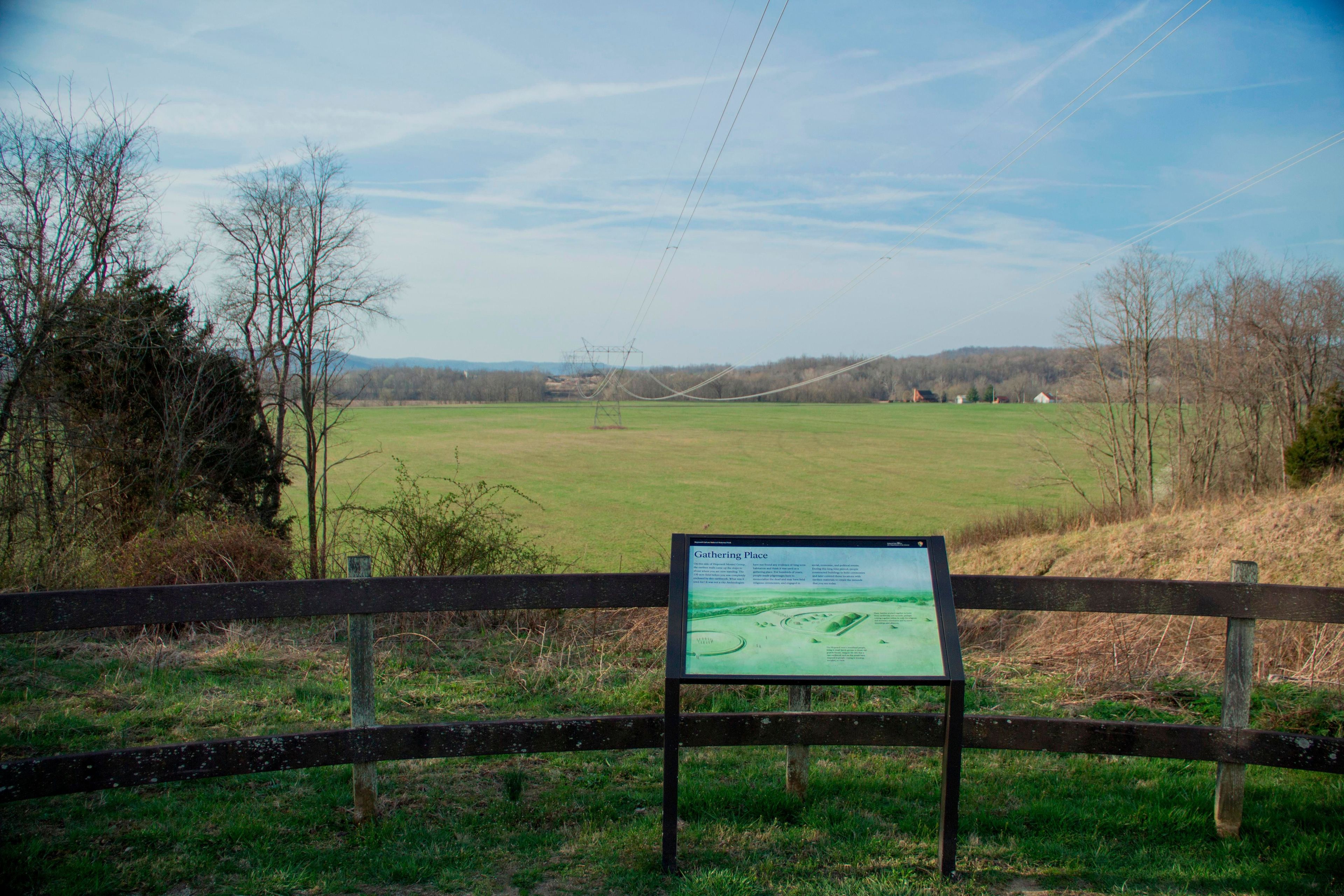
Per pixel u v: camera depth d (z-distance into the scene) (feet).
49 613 10.95
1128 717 19.15
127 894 10.73
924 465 240.94
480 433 344.49
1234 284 105.19
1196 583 12.46
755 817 13.37
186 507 51.93
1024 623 30.50
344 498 134.51
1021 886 11.31
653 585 12.73
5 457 44.52
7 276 47.14
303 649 23.04
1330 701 20.03
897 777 15.14
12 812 12.80
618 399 398.83
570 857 12.00
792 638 11.61
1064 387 126.72
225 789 13.93
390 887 11.11
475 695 19.39
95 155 51.55
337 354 81.56
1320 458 76.79
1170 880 11.51
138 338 52.75
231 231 79.10
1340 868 11.75
